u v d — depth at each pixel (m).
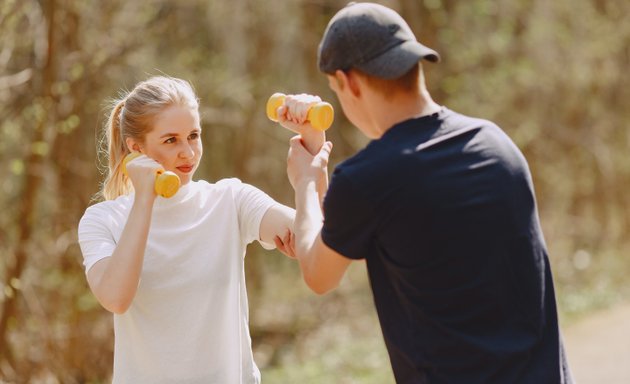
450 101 12.78
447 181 2.24
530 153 15.13
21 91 7.79
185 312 2.68
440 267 2.25
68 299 8.45
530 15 13.73
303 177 2.60
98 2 8.59
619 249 15.64
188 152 2.76
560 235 16.19
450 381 2.25
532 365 2.27
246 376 2.80
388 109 2.34
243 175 12.84
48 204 8.69
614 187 16.08
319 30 13.24
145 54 9.09
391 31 2.30
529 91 14.67
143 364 2.68
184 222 2.73
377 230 2.28
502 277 2.26
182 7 10.11
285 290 14.73
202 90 10.52
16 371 7.89
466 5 12.86
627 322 9.18
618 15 14.30
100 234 2.71
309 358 10.73
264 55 12.48
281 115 2.70
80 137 8.45
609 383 6.90
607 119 15.48
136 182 2.59
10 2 7.21
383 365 9.41
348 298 13.73
